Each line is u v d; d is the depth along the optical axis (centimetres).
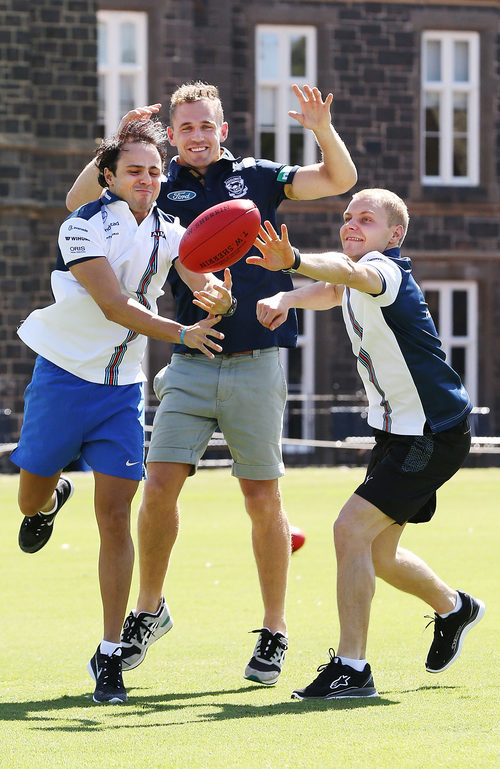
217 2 8156
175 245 1939
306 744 1489
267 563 2061
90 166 2105
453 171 8719
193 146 2150
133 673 2097
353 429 8106
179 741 1527
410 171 8469
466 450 1906
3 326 7412
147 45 7994
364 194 1936
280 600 2053
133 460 1927
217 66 8188
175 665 2161
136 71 8006
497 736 1519
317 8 8375
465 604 2000
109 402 1936
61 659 2203
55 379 1938
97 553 3694
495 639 2341
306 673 2078
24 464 1972
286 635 2041
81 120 7575
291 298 1908
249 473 2100
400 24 8475
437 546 3769
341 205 8356
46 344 1944
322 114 2095
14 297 7425
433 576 1986
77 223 1878
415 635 2406
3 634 2452
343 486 6081
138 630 2084
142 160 1881
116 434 1925
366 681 1822
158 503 2081
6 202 7388
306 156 8475
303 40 8438
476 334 8619
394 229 1922
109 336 1925
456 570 3247
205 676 2059
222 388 2092
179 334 1819
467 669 2048
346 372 8356
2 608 2764
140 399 1969
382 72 8450
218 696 1881
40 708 1792
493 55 8650
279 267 1727
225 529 4284
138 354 1964
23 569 3372
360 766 1374
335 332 8338
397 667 2081
